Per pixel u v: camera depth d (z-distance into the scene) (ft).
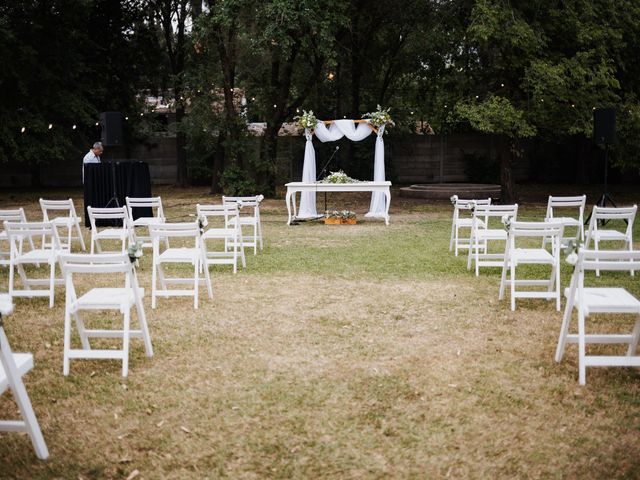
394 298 23.86
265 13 52.54
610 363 15.35
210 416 13.91
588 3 52.60
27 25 64.64
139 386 15.65
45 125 66.59
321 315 21.66
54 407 14.49
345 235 40.19
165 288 23.94
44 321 21.47
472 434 12.96
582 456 12.09
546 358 17.39
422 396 14.80
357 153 80.28
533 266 29.91
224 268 29.99
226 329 20.21
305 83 75.97
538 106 52.11
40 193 71.87
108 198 44.37
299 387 15.38
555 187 73.87
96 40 77.51
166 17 77.46
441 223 45.70
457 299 23.72
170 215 51.03
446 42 55.16
